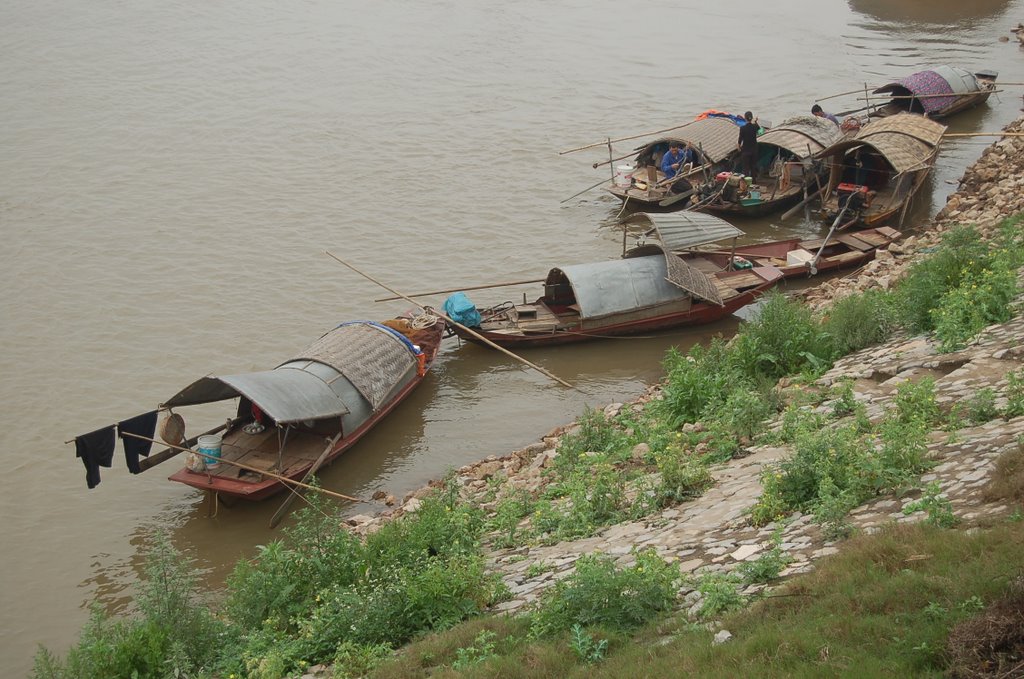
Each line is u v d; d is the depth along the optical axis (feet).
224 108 123.75
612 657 27.45
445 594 36.17
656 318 76.48
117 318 78.64
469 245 91.81
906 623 23.76
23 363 72.59
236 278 85.05
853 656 23.06
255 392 57.26
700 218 81.46
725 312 78.07
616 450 52.90
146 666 36.19
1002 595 23.09
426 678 30.58
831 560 27.86
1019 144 103.40
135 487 60.90
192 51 144.15
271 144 113.60
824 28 160.15
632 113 124.06
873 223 91.20
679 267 76.23
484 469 58.65
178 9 163.43
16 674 45.88
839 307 62.03
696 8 171.73
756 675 23.45
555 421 67.10
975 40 152.15
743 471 42.45
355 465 62.54
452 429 66.44
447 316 75.56
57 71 134.72
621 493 44.24
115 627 39.65
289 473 58.75
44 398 68.49
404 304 81.35
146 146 112.27
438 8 168.76
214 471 58.90
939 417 38.65
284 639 37.65
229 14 161.89
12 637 48.37
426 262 88.58
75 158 108.78
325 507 57.88
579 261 89.10
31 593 51.55
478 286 82.79
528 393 70.85
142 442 58.65
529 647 29.58
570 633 29.84
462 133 117.60
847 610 24.95
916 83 119.14
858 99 127.24
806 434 37.68
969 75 123.44
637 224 96.07
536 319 77.00
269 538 55.72
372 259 88.79
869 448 35.42
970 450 33.30
